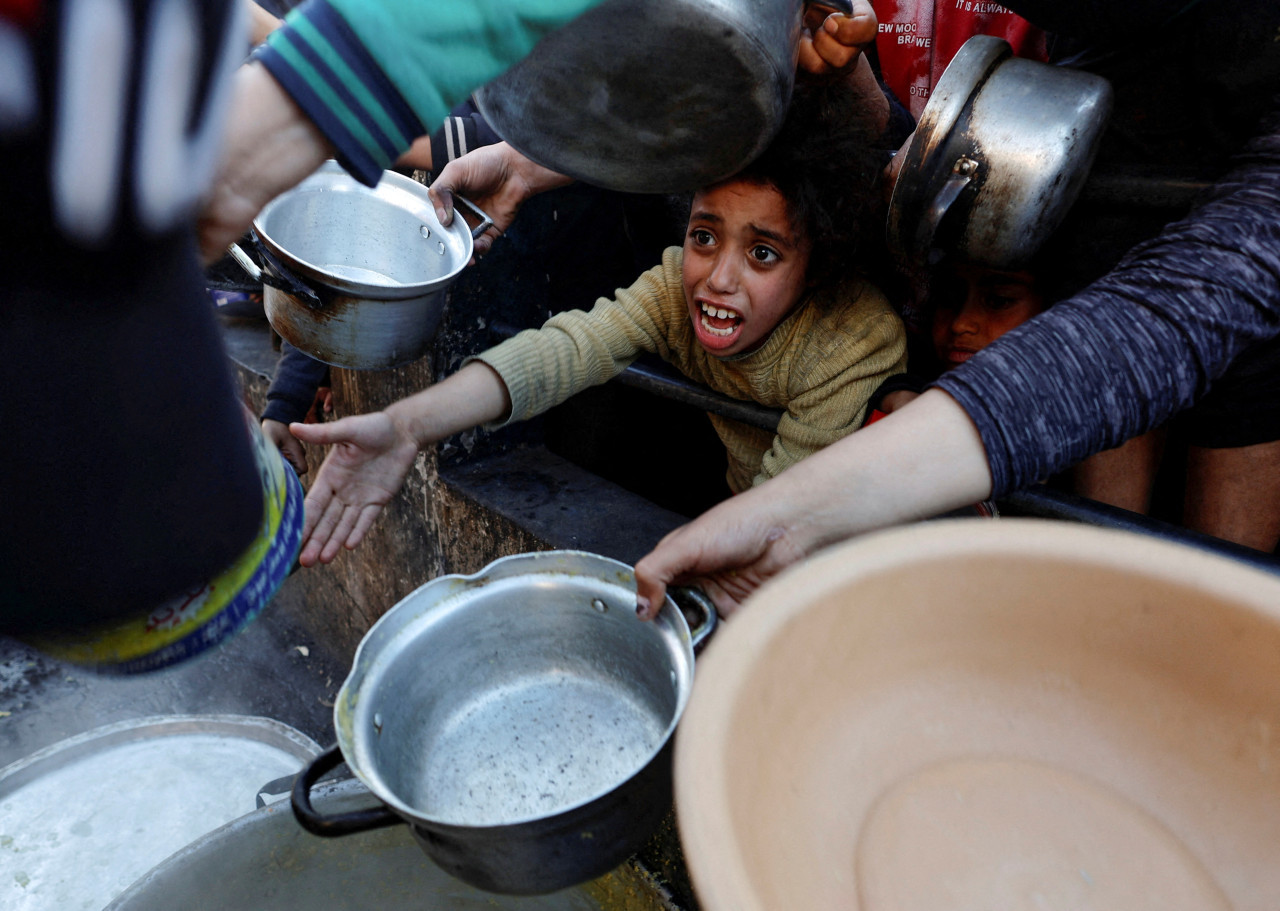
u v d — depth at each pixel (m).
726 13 0.67
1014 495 0.93
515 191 1.34
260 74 0.45
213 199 0.45
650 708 0.81
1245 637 0.38
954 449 0.65
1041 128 0.87
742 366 1.23
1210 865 0.36
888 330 1.16
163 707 2.12
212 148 0.36
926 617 0.43
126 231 0.35
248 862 1.01
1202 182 0.90
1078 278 1.07
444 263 1.27
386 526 1.86
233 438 0.46
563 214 1.66
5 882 1.24
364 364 1.20
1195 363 0.64
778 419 1.21
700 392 1.30
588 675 0.85
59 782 1.40
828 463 0.68
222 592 0.55
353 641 2.23
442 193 1.25
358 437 1.02
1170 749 0.39
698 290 1.13
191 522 0.43
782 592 0.41
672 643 0.74
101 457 0.39
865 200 1.09
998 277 1.19
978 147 0.89
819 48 0.90
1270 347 1.03
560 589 0.82
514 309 1.66
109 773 1.43
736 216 1.05
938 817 0.38
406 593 1.89
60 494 0.39
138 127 0.33
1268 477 1.12
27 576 0.40
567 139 0.84
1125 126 1.00
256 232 1.06
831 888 0.34
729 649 0.38
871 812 0.38
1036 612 0.43
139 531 0.42
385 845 1.07
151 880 0.93
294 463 1.79
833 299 1.15
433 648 0.79
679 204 1.61
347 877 1.09
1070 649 0.42
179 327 0.40
